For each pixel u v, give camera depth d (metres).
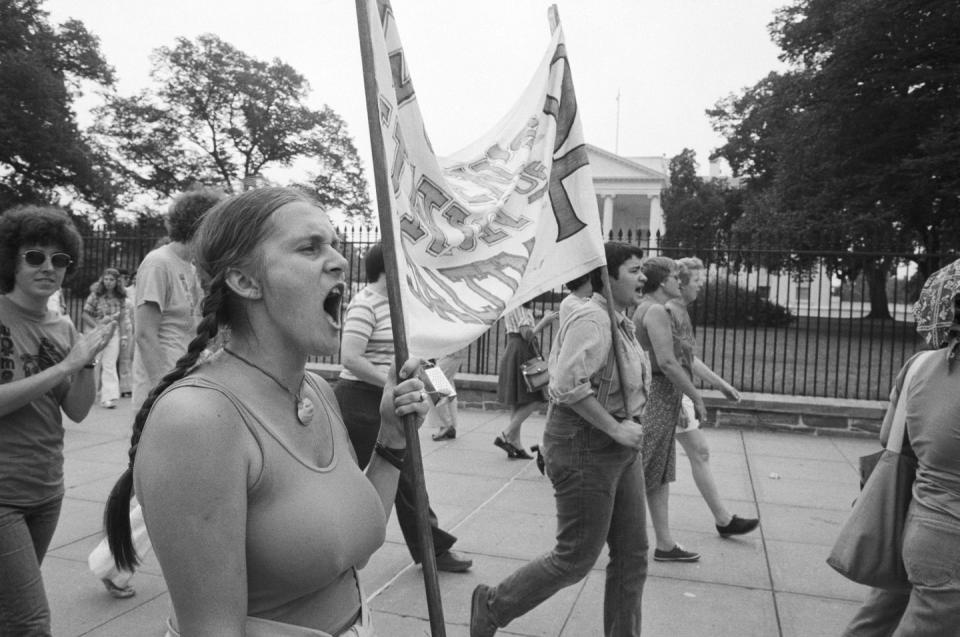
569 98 2.98
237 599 1.20
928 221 27.62
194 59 53.22
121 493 1.45
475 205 2.57
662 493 4.50
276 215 1.35
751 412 8.61
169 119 53.97
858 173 27.83
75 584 3.93
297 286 1.33
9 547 2.30
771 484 6.36
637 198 62.66
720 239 9.95
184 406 1.21
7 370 2.46
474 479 6.34
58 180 41.12
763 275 38.16
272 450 1.28
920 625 2.27
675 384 4.34
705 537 4.98
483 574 4.27
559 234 2.99
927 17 24.91
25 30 41.22
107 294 9.19
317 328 1.35
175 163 54.06
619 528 3.01
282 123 54.84
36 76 38.38
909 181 25.81
